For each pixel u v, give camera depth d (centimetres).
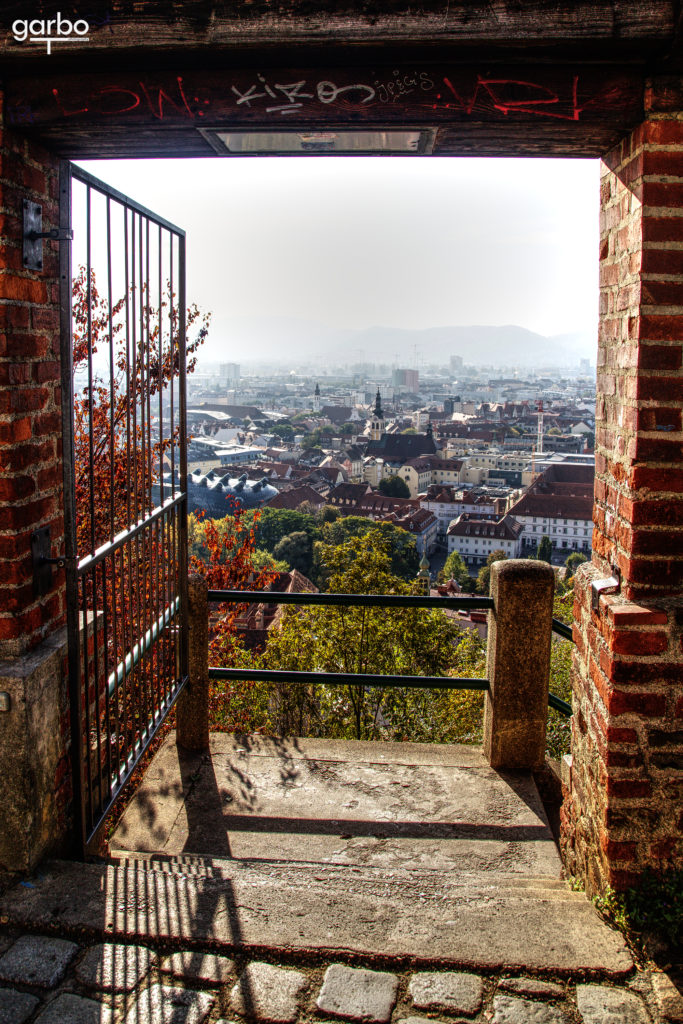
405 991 201
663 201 228
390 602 355
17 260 235
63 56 223
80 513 532
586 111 229
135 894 236
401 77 229
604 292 271
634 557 240
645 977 209
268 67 230
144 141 249
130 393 283
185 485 354
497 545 8531
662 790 238
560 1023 192
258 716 877
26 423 242
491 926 225
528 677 356
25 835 240
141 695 302
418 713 1027
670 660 236
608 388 266
